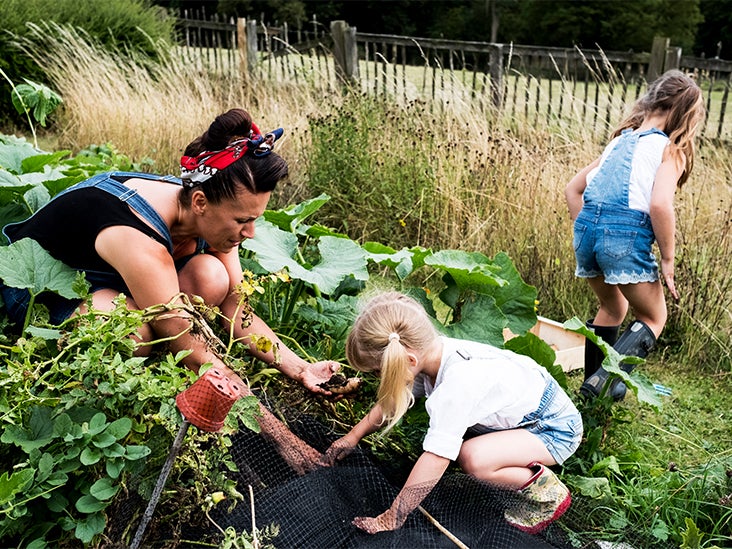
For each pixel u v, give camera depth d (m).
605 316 3.67
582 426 2.80
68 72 8.01
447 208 5.09
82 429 1.97
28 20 8.91
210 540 2.15
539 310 4.49
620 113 6.60
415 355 2.52
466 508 2.33
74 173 3.60
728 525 2.61
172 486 2.14
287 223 3.39
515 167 5.18
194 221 2.40
